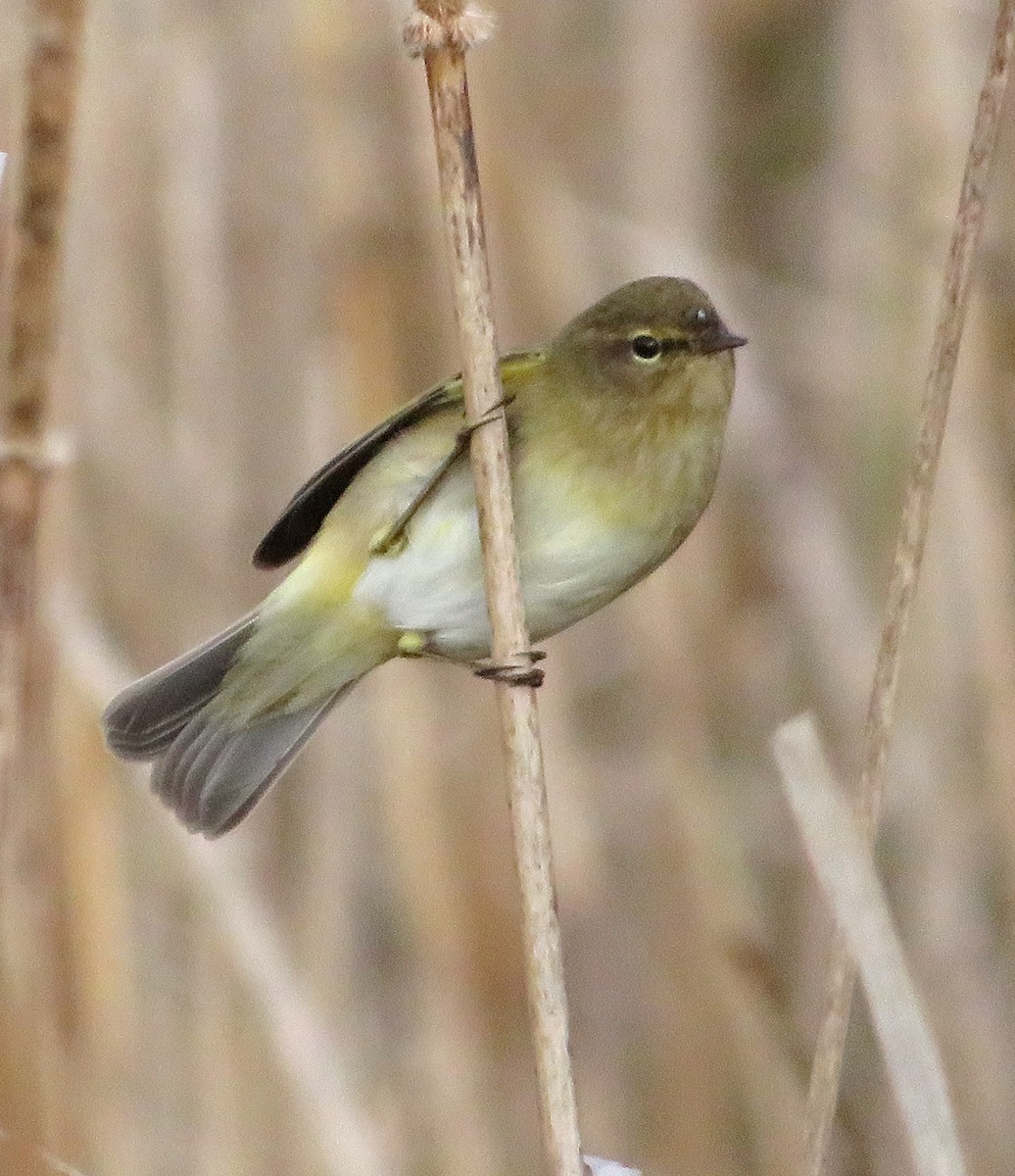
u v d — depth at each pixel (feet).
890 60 14.05
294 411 13.93
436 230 13.92
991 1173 13.88
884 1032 13.35
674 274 14.01
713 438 13.67
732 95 14.19
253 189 13.94
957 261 13.47
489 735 14.01
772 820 14.03
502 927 13.97
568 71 14.10
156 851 13.83
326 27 13.91
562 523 13.65
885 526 14.06
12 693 13.50
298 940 13.92
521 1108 13.94
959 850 13.93
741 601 14.06
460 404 13.65
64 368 13.85
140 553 13.91
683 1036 13.93
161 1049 13.82
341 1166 13.73
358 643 13.67
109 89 13.91
